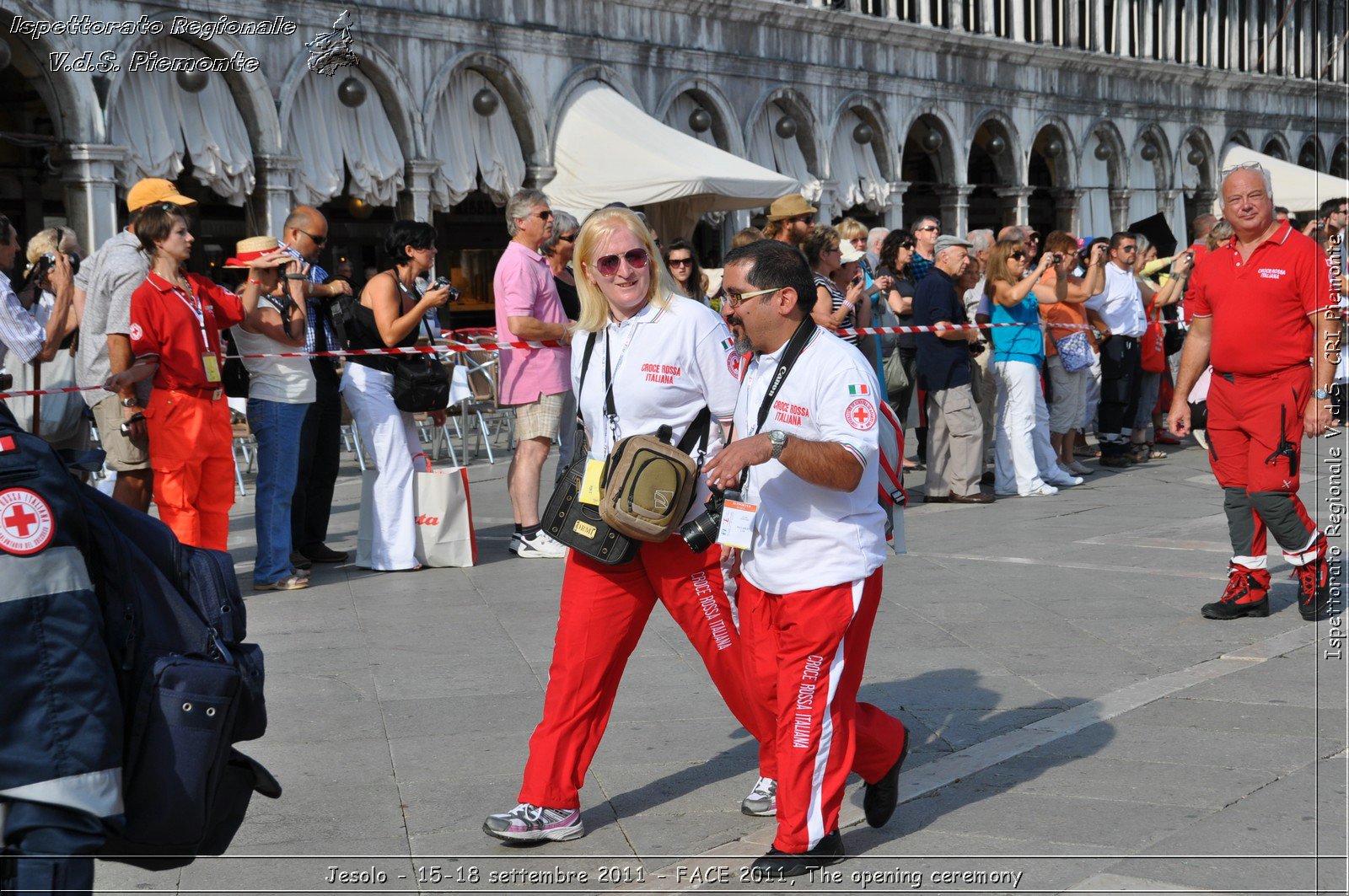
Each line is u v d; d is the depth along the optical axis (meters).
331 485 8.57
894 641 6.34
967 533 9.20
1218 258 6.60
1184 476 11.99
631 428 4.26
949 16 23.89
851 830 4.14
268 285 7.61
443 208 16.67
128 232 7.05
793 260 3.90
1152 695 5.39
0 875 2.55
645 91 18.73
